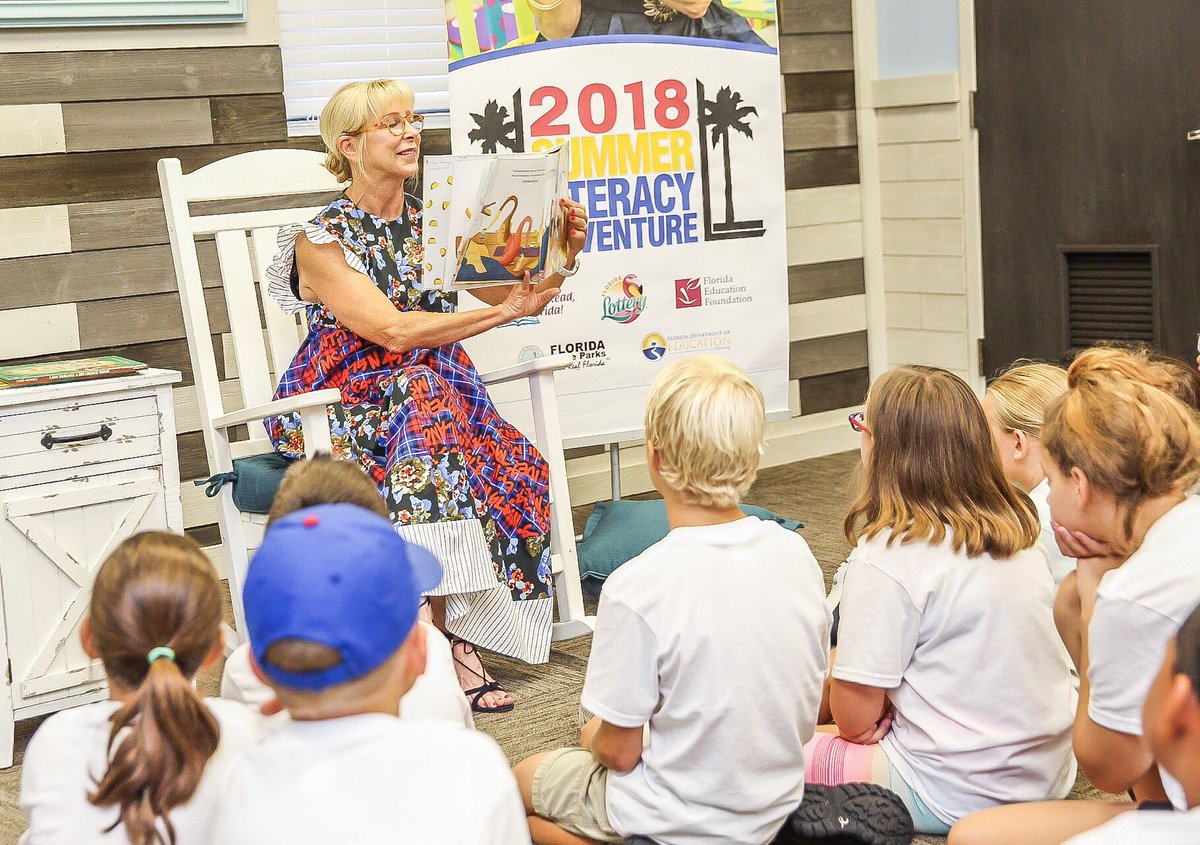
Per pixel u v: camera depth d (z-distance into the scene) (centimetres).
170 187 283
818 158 445
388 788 108
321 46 356
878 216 459
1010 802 181
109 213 328
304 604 109
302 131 356
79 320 327
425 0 368
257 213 294
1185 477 155
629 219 339
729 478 160
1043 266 416
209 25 336
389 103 267
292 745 111
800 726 166
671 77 341
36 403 242
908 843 168
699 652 157
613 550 310
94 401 248
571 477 405
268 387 289
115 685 130
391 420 263
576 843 177
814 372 455
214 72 338
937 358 451
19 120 314
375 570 112
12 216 316
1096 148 397
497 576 268
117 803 120
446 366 276
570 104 329
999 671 178
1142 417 156
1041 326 420
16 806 222
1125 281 398
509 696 258
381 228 276
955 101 428
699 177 348
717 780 160
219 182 288
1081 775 212
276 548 113
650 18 337
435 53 371
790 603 162
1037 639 180
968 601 177
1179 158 378
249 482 266
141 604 127
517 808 111
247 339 288
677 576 158
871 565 181
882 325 465
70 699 249
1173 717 87
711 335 354
